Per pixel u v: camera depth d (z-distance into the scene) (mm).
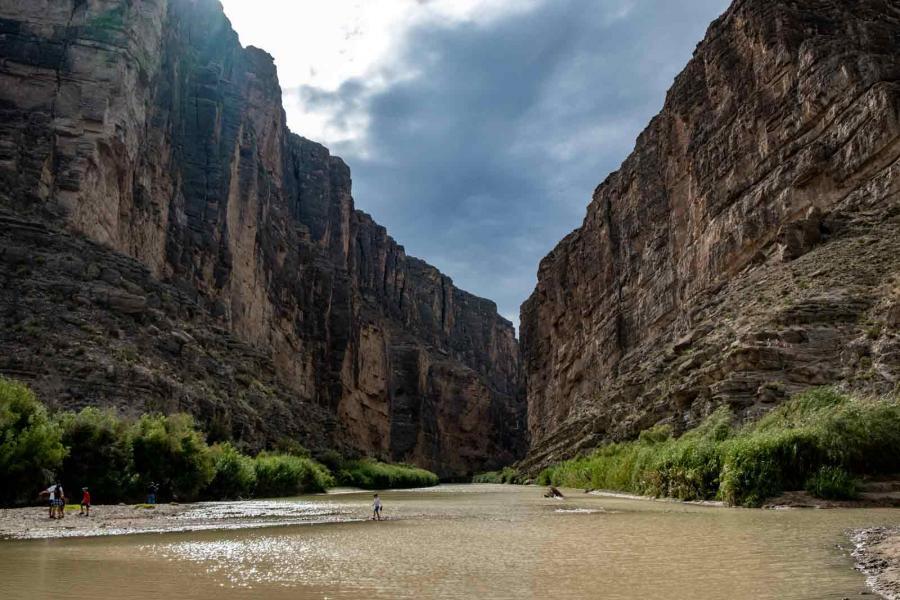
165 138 73812
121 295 51656
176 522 26062
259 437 59844
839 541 16703
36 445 29562
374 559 16078
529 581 12977
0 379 31312
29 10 61656
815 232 50625
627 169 93938
